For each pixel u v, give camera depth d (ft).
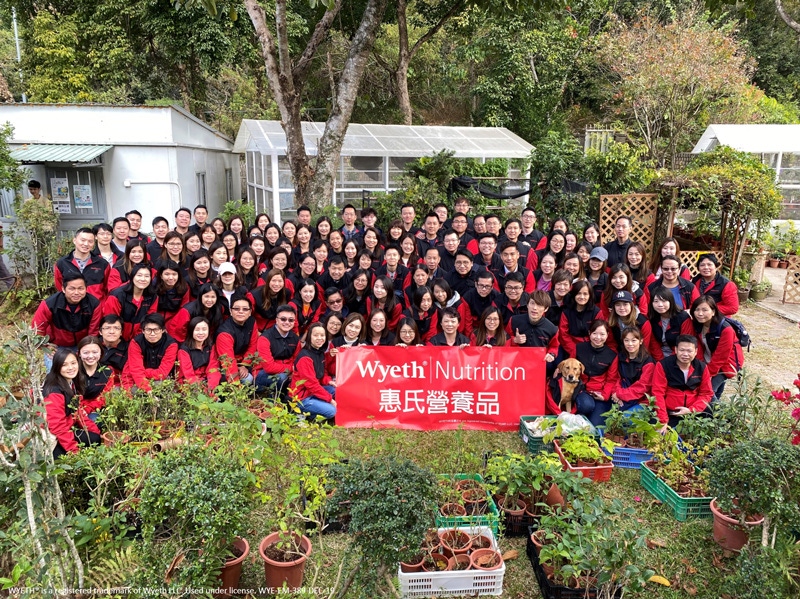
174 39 62.18
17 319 31.50
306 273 25.36
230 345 20.67
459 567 13.00
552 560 12.77
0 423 10.42
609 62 71.61
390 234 29.01
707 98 68.49
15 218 38.70
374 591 11.58
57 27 65.16
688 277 24.95
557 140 43.86
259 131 49.98
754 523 13.28
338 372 19.60
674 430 16.93
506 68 73.67
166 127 42.57
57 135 41.39
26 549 11.16
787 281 37.65
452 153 46.65
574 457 17.29
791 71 94.53
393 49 79.61
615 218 40.27
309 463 13.75
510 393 19.83
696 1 76.28
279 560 12.66
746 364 27.32
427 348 19.60
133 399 16.29
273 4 64.18
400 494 10.52
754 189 37.22
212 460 11.49
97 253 24.32
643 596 12.89
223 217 47.29
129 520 14.01
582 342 20.99
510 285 22.17
